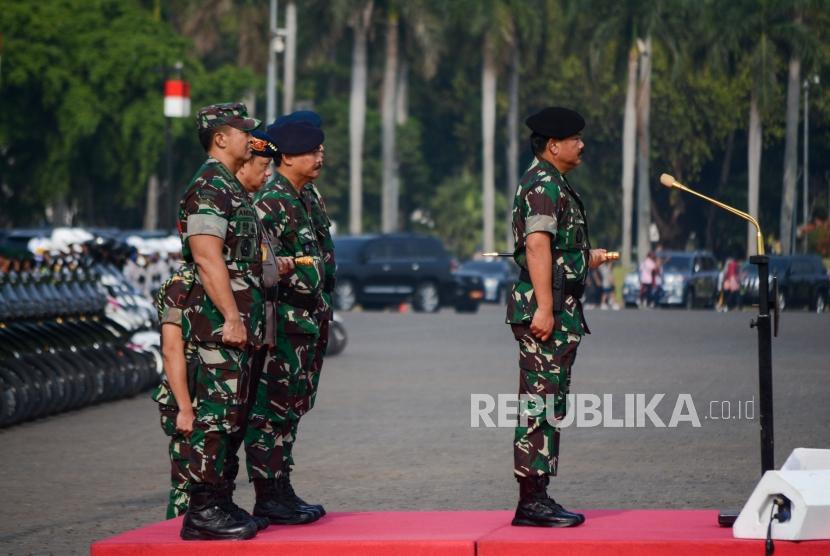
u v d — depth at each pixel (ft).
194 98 442.50
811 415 116.78
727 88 439.63
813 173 451.94
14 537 71.20
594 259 60.64
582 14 474.08
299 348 61.52
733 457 95.55
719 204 60.18
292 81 480.64
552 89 550.77
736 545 53.88
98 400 127.54
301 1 478.18
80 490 85.30
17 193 461.78
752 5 424.05
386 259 332.39
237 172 59.67
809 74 432.25
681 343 206.39
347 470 91.15
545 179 58.34
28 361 118.32
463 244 582.76
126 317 138.10
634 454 97.30
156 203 506.48
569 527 58.18
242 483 88.02
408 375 157.48
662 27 446.19
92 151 438.81
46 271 124.47
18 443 106.11
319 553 55.72
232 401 56.18
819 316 294.66
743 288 338.95
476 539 55.67
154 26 448.65
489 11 475.72
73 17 431.43
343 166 581.94
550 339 58.34
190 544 55.83
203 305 56.13
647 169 447.01
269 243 59.67
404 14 465.06
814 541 53.26
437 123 614.34
